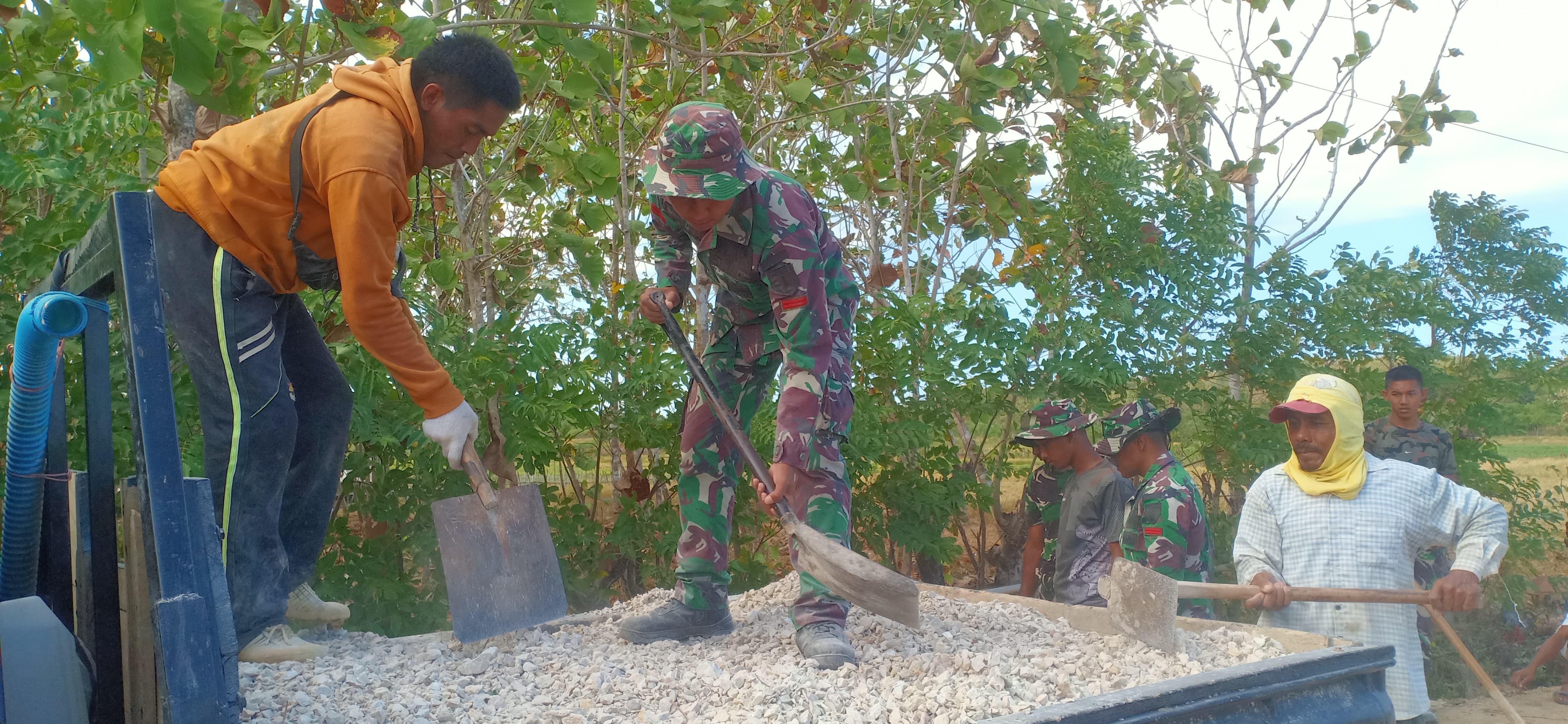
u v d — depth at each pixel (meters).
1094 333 6.41
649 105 6.81
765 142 7.33
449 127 2.55
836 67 6.75
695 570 3.28
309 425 2.90
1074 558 4.72
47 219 3.78
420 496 4.55
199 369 2.46
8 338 3.64
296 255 2.49
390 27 4.21
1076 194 7.18
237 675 1.87
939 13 6.82
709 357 3.31
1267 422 6.84
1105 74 8.41
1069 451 4.90
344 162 2.34
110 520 2.17
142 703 2.02
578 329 5.02
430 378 2.53
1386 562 3.66
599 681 2.74
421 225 6.43
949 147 7.51
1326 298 7.14
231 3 4.53
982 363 6.09
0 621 1.83
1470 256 8.09
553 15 5.23
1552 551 7.80
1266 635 3.12
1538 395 7.58
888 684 2.67
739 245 2.91
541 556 3.16
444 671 2.80
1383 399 7.07
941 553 5.82
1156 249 6.91
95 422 2.18
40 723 1.80
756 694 2.54
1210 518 6.86
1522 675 5.55
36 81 4.14
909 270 7.89
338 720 2.34
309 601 3.12
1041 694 2.59
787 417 2.83
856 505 5.80
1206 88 8.53
